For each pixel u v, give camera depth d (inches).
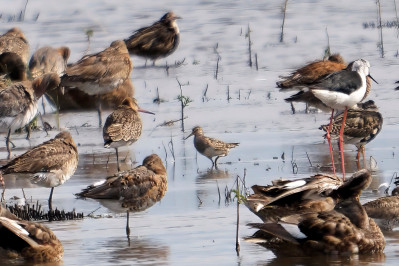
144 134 792.9
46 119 872.3
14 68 906.7
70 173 573.9
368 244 423.8
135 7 1485.0
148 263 415.2
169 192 580.4
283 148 714.2
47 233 426.9
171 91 968.9
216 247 442.6
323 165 650.2
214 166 662.5
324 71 753.6
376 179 593.9
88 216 526.3
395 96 891.4
